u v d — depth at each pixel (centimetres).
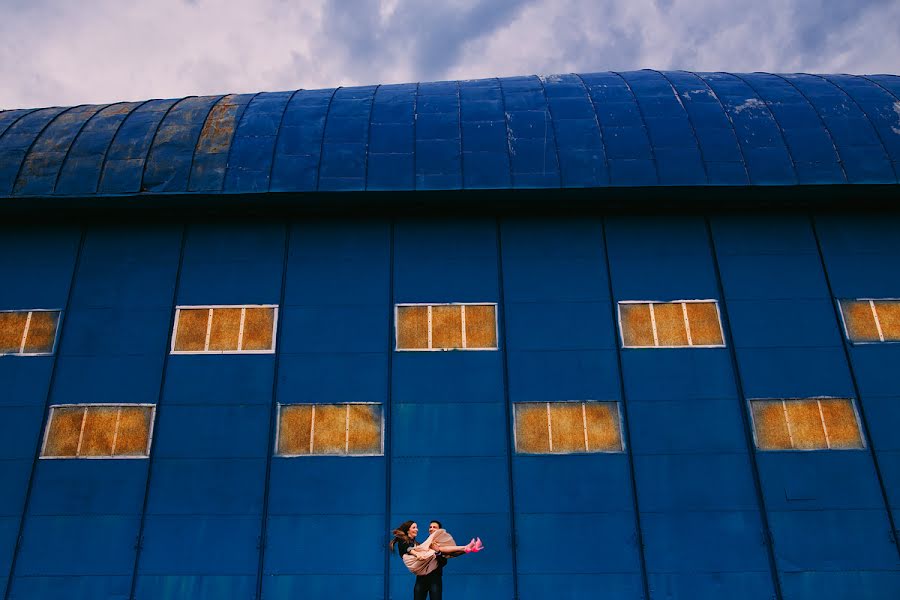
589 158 1392
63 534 1241
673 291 1379
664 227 1427
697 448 1273
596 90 1521
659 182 1364
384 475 1268
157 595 1207
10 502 1259
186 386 1330
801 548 1209
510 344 1348
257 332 1366
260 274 1407
